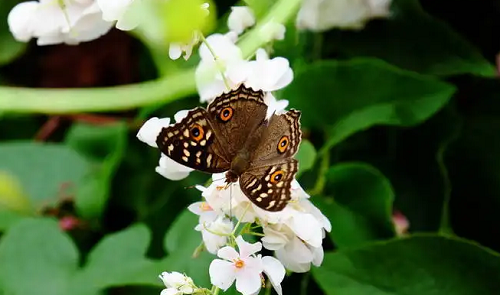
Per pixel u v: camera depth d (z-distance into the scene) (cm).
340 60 64
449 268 55
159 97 59
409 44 64
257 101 46
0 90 60
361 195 60
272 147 45
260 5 52
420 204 63
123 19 46
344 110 62
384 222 59
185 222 59
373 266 55
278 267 45
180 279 46
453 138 63
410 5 64
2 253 61
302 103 61
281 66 49
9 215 65
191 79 58
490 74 62
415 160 64
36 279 60
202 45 50
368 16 63
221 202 46
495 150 63
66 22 51
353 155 65
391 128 64
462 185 63
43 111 59
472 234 62
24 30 51
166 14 43
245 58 51
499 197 62
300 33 61
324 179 61
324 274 55
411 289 55
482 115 64
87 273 60
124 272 59
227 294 52
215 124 45
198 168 45
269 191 43
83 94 60
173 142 44
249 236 54
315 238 45
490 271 54
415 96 60
